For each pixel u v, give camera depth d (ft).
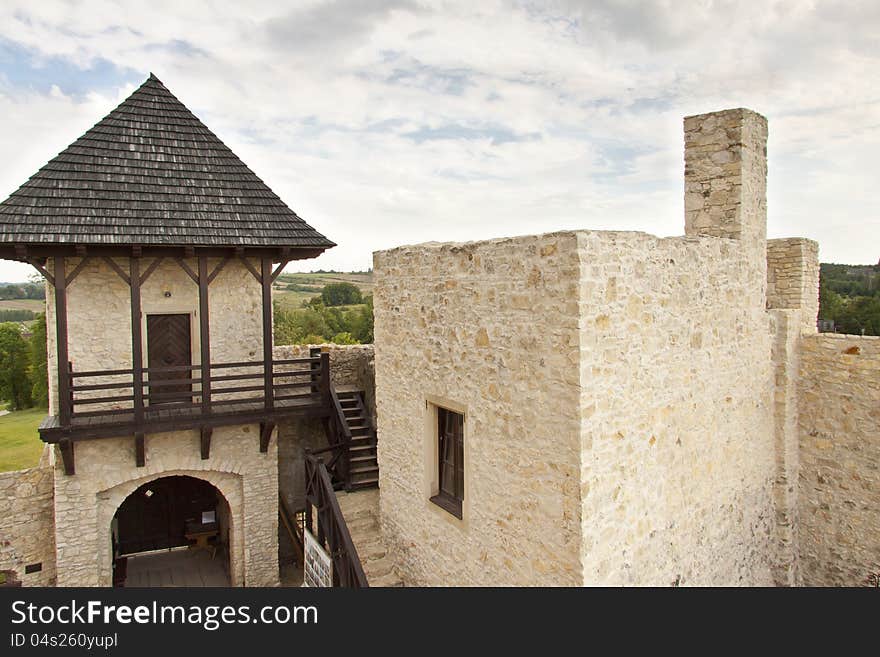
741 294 23.25
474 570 20.76
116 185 30.58
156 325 32.96
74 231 27.71
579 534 16.07
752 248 23.90
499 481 19.26
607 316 16.66
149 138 33.19
